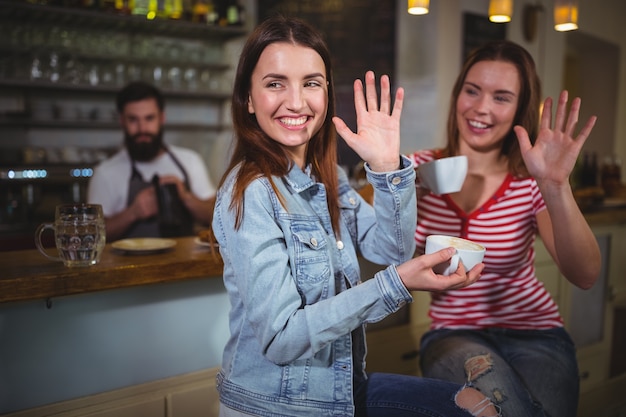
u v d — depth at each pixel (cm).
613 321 301
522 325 163
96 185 340
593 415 169
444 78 435
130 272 147
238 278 105
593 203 297
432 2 429
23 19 359
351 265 126
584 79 600
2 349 145
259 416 111
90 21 372
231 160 118
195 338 176
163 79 401
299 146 124
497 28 459
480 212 164
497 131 162
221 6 425
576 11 215
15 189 349
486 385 132
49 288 136
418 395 123
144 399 165
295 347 99
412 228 126
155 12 388
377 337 217
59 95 390
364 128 116
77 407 156
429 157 179
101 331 159
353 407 113
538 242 257
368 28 436
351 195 137
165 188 300
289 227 109
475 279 109
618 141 591
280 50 110
